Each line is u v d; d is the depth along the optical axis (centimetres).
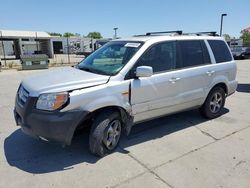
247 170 318
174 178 300
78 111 305
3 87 920
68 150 369
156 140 409
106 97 328
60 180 295
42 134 300
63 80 326
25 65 1672
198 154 361
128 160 342
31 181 292
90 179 297
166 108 414
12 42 3297
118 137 370
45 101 297
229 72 514
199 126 475
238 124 488
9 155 353
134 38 425
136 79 360
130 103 359
